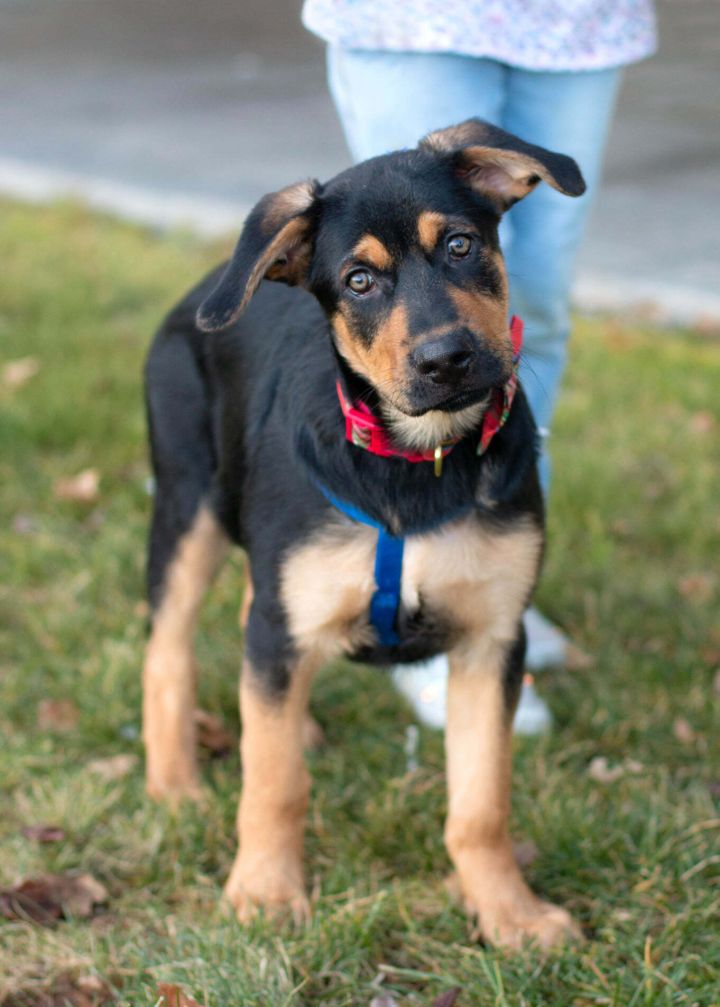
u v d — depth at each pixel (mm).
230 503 3256
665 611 4309
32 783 3518
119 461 5469
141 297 7668
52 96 14391
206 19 19766
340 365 2824
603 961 2814
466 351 2545
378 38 3252
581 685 3951
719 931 2875
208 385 3445
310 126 12016
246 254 2666
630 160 10141
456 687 3041
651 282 7730
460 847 3023
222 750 3764
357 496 2803
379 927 2951
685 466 5344
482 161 2809
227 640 4219
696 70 13180
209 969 2750
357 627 2969
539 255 3586
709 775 3492
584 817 3244
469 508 2814
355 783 3512
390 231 2684
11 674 4016
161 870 3199
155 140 11906
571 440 5598
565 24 3350
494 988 2693
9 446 5527
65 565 4652
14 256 8516
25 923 2996
